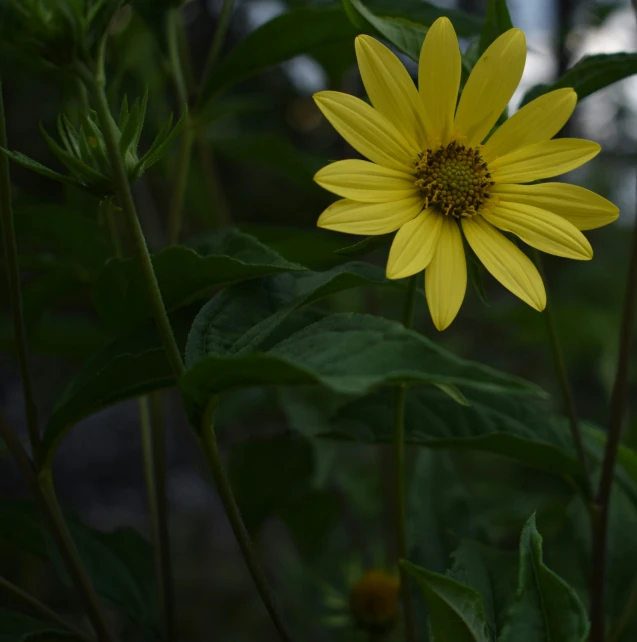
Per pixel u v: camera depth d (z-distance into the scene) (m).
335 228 0.28
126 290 0.33
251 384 0.25
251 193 1.09
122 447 1.01
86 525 0.36
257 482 0.43
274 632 0.65
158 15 0.36
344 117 0.29
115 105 0.38
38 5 0.25
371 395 0.34
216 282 0.31
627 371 0.33
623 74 0.32
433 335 0.66
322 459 0.42
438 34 0.30
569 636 0.26
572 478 0.33
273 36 0.36
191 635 0.64
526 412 0.34
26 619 0.32
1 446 0.52
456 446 0.33
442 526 0.36
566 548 0.38
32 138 0.74
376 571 0.44
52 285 0.38
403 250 0.29
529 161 0.30
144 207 0.49
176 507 0.86
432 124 0.30
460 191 0.30
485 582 0.30
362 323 0.25
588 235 0.80
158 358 0.30
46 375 0.79
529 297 0.29
